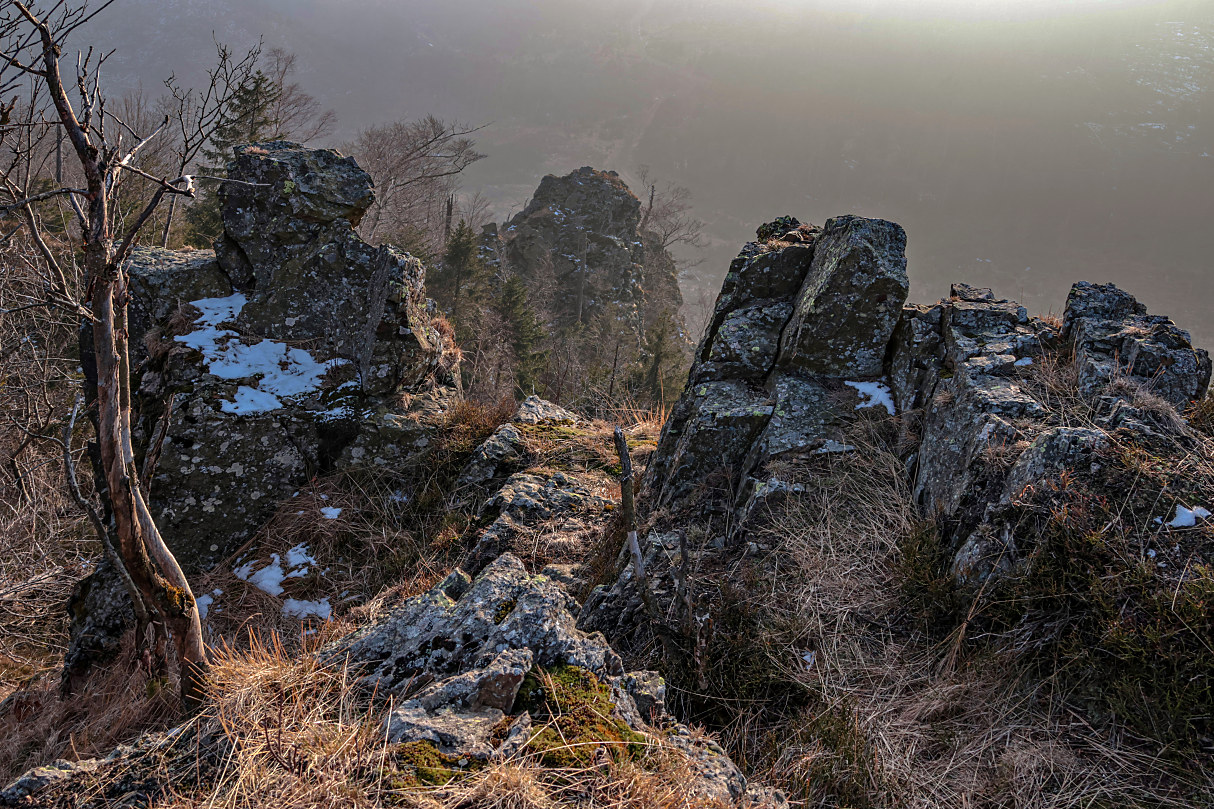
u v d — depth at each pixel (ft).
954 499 12.57
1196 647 8.95
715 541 14.32
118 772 6.86
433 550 18.94
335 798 6.18
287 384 21.79
